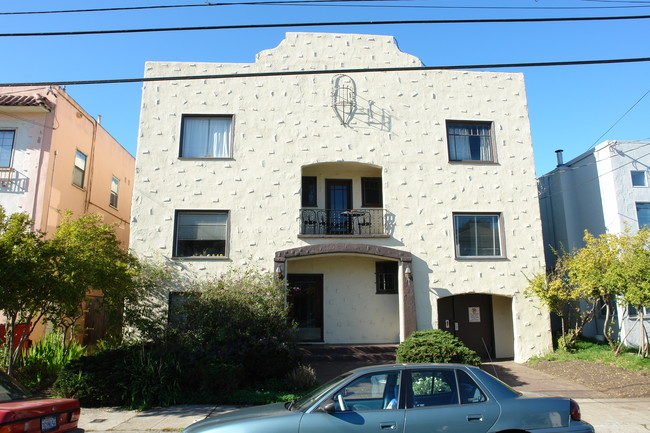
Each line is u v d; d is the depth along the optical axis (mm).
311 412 5473
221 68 16297
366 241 15523
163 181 15375
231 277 14312
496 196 16172
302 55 16547
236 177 15562
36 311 10133
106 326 13344
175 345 11609
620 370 12609
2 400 6176
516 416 5504
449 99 16703
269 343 12094
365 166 16641
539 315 15531
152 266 14531
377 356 14758
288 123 16062
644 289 13086
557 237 19844
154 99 15883
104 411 9516
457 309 16547
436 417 5449
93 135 18656
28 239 9477
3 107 15492
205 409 9695
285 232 15320
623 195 17344
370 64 16688
